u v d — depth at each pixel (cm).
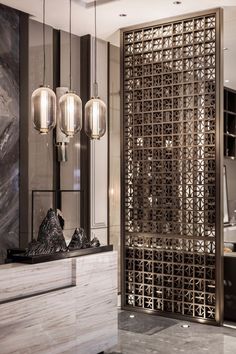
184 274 546
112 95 654
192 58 541
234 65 740
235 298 525
